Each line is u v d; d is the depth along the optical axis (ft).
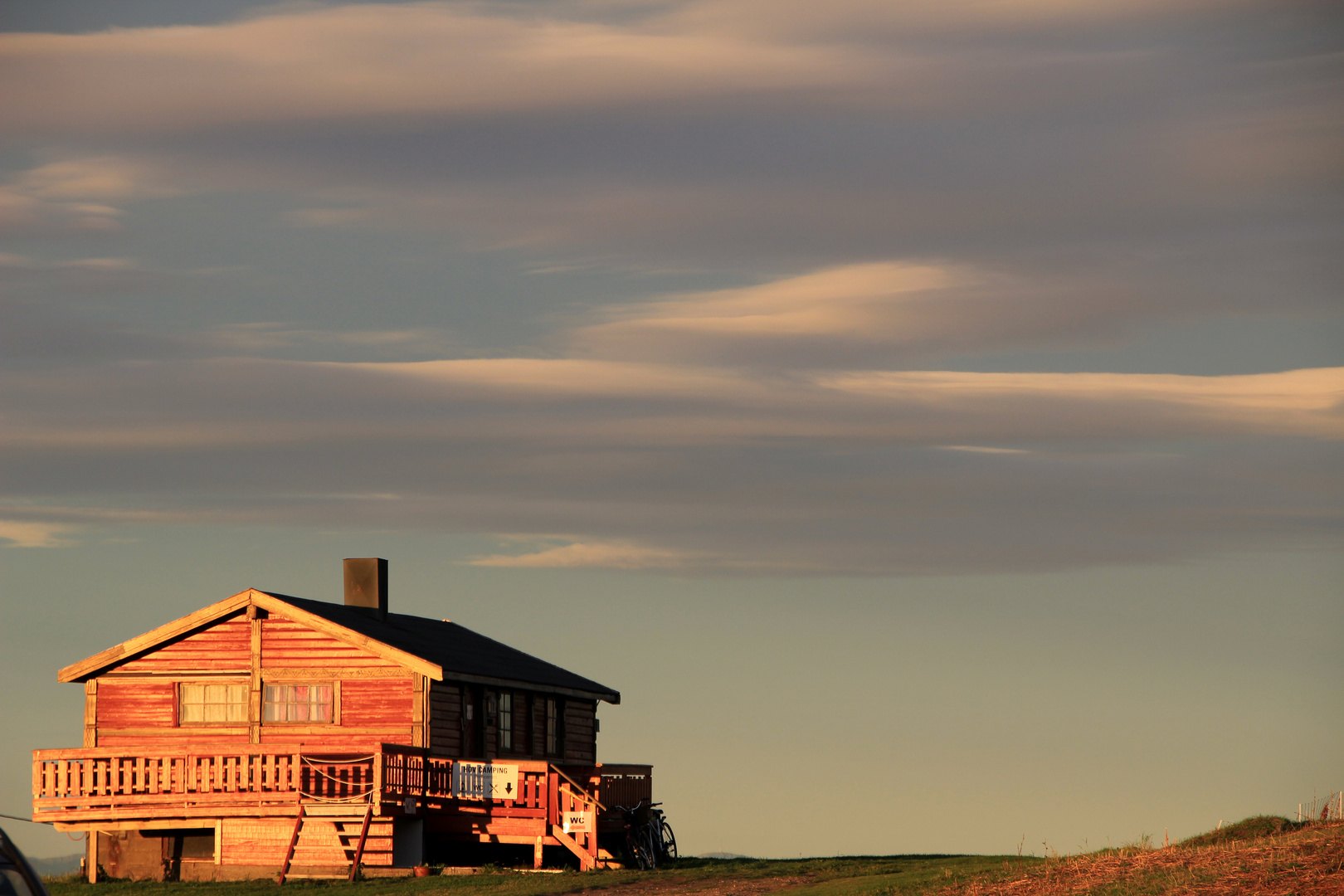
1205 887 124.98
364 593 239.91
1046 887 138.51
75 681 216.54
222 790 193.98
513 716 235.61
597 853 203.31
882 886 152.25
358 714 210.79
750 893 160.86
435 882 181.47
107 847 201.98
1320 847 132.87
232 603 213.66
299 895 174.50
